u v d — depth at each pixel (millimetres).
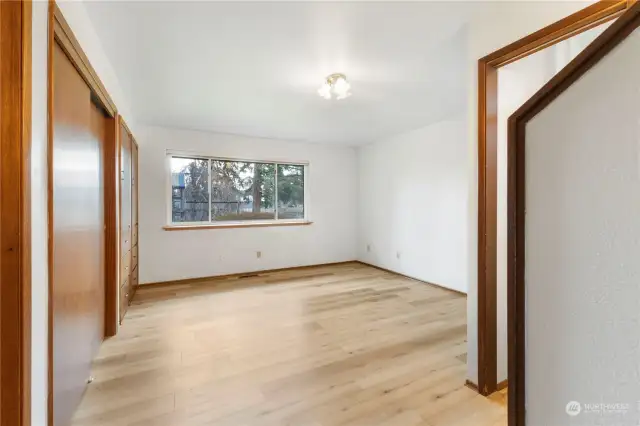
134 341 2418
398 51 2111
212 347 2330
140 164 3939
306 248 5184
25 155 937
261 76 2502
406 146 4527
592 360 457
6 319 906
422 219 4285
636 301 409
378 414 1592
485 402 1692
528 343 544
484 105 1716
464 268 3697
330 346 2352
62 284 1406
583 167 457
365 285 4105
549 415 514
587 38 1809
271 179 4953
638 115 394
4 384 907
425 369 2027
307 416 1574
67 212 1458
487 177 1740
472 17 1748
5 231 901
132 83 2629
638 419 412
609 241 432
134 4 1592
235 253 4586
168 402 1684
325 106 3270
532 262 533
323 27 1822
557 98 488
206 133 4352
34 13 1020
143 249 3971
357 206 5664
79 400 1674
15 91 911
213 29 1834
